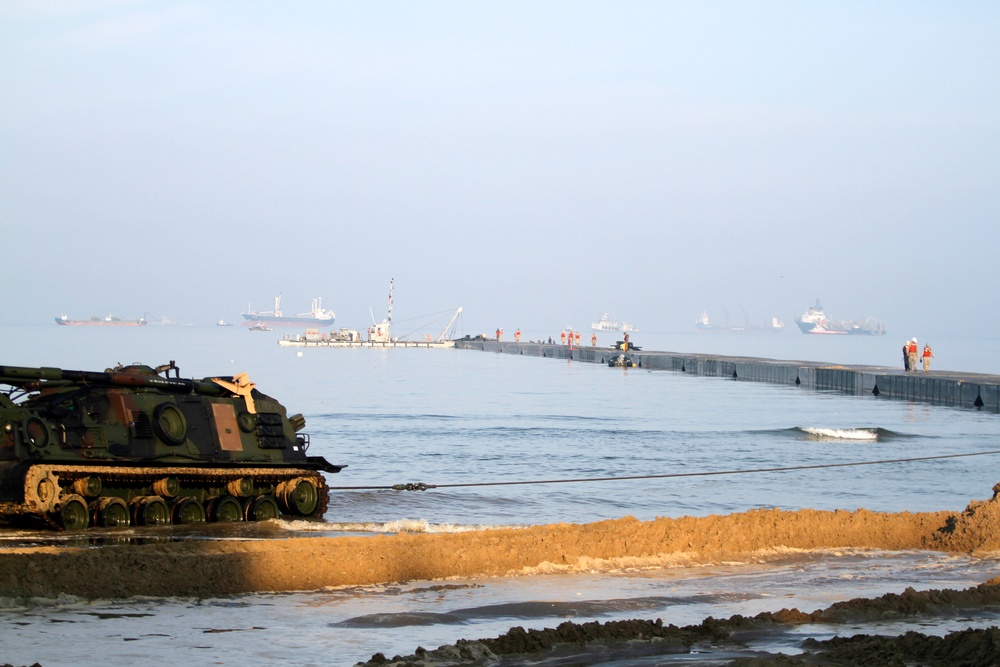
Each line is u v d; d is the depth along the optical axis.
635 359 144.12
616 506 32.25
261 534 25.72
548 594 19.52
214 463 27.33
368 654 15.54
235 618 17.41
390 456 44.34
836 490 36.25
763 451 48.41
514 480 37.84
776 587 20.39
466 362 150.12
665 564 22.30
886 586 20.55
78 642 15.79
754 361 120.38
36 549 21.19
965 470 41.72
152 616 17.36
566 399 82.88
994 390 73.56
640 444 50.62
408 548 21.73
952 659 14.27
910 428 60.72
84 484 25.00
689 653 15.45
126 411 26.14
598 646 15.64
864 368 104.06
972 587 19.47
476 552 21.72
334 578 20.06
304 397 80.88
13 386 26.27
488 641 15.52
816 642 15.74
